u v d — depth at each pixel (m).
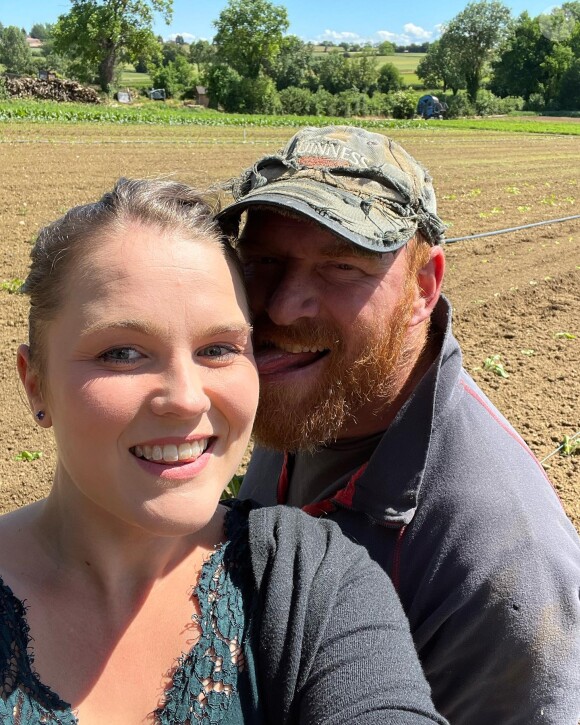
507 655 0.58
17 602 0.40
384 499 0.61
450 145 11.12
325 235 0.58
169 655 0.42
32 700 0.38
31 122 10.78
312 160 0.61
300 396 0.62
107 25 21.62
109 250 0.40
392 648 0.42
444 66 30.88
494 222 4.61
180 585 0.44
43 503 0.47
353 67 31.52
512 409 2.04
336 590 0.44
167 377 0.40
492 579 0.57
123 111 14.06
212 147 8.53
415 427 0.60
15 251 3.30
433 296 0.67
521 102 30.45
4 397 1.96
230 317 0.42
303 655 0.42
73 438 0.40
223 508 0.51
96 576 0.42
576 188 6.52
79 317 0.40
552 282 3.23
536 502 0.60
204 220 0.44
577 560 0.60
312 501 0.75
